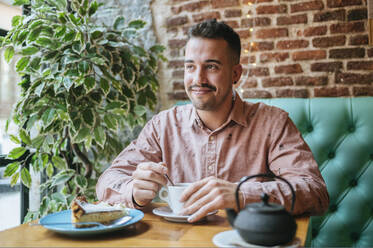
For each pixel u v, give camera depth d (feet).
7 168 6.28
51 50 6.49
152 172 3.45
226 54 4.07
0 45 6.27
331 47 6.60
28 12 7.52
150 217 3.34
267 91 6.93
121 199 3.62
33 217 6.53
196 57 4.02
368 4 6.33
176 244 2.53
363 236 5.66
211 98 4.07
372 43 6.36
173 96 7.61
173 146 4.72
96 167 7.62
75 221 2.78
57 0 6.76
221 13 7.24
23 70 6.51
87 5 6.82
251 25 7.04
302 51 6.75
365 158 5.76
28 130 6.16
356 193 5.75
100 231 2.66
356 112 5.92
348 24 6.51
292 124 4.50
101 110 6.51
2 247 2.50
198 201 3.04
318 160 5.97
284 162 4.04
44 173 7.75
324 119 6.04
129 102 6.92
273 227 2.21
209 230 2.88
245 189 3.10
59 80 6.04
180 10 7.55
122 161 4.50
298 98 6.47
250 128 4.45
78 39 6.51
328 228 5.82
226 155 4.45
